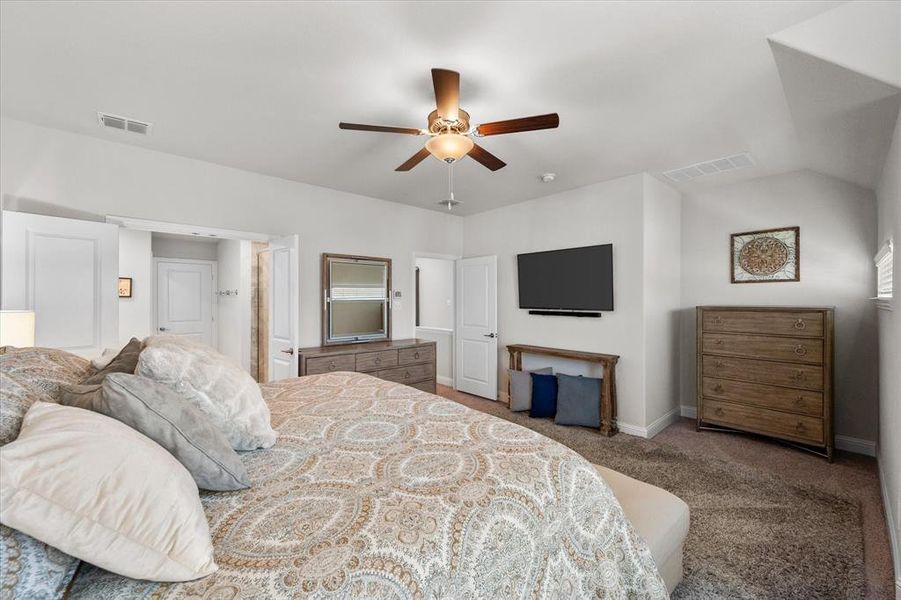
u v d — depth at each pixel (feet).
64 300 9.00
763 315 11.23
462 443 4.71
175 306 20.34
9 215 8.40
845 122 7.64
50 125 9.09
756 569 6.11
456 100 6.42
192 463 3.40
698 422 12.57
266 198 12.61
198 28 5.82
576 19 5.60
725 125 8.83
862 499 8.23
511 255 16.29
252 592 2.48
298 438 4.86
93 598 2.43
